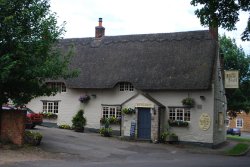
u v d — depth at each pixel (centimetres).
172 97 3259
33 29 2039
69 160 1891
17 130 2081
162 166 1811
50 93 2188
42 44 2009
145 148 2703
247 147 3391
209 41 3378
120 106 3384
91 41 3822
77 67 3597
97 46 3741
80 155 2089
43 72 2000
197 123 3169
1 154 1842
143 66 3394
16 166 1592
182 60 3319
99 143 2689
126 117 3269
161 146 2927
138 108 3241
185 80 3175
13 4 1978
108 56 3603
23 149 2030
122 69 3434
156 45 3522
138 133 3225
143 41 3606
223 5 2209
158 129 3169
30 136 2180
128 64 3456
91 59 3634
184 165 1888
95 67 3553
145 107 3203
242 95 4866
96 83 3431
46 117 3650
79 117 3469
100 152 2280
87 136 3031
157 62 3384
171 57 3378
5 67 1845
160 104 3225
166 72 3281
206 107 3156
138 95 3231
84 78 3503
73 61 3653
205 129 3144
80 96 3531
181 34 3544
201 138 3150
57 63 2084
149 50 3506
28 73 1972
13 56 1975
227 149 3162
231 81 3256
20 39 1984
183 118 3219
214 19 2228
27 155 1894
